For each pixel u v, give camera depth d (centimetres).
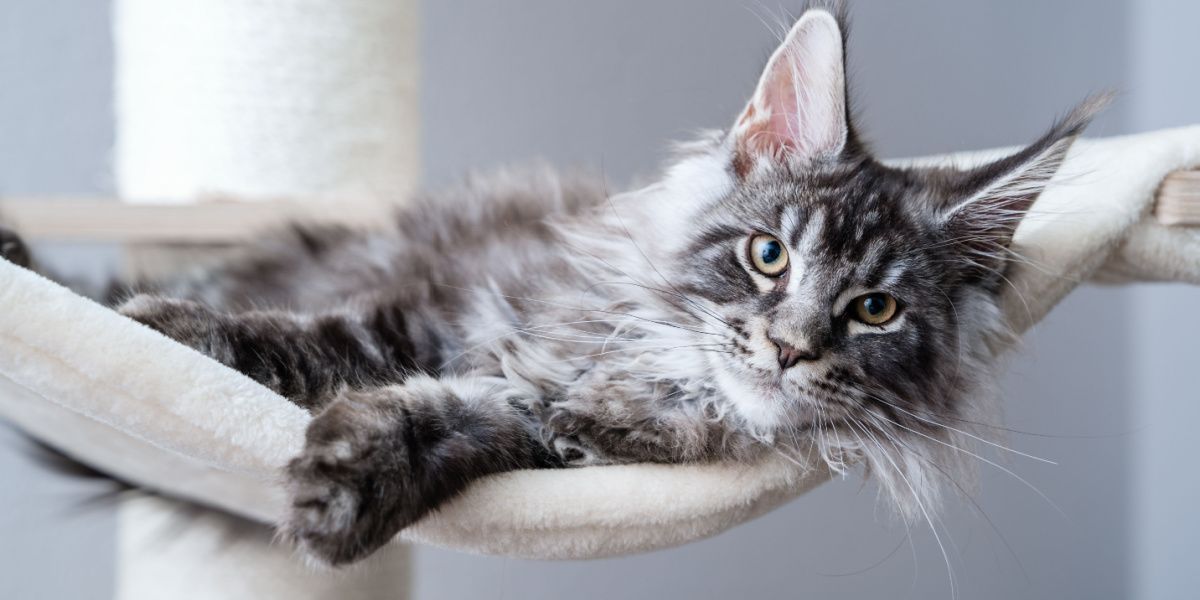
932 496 90
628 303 89
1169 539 127
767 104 88
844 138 88
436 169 125
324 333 86
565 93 126
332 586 94
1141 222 90
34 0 117
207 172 105
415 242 101
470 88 125
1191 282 93
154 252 101
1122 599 129
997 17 130
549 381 87
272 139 105
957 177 90
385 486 74
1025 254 90
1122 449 129
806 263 86
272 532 87
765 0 124
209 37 104
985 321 89
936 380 88
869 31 128
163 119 104
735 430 85
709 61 126
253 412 75
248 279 101
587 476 80
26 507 116
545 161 119
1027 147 89
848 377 85
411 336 88
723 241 87
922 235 88
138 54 104
